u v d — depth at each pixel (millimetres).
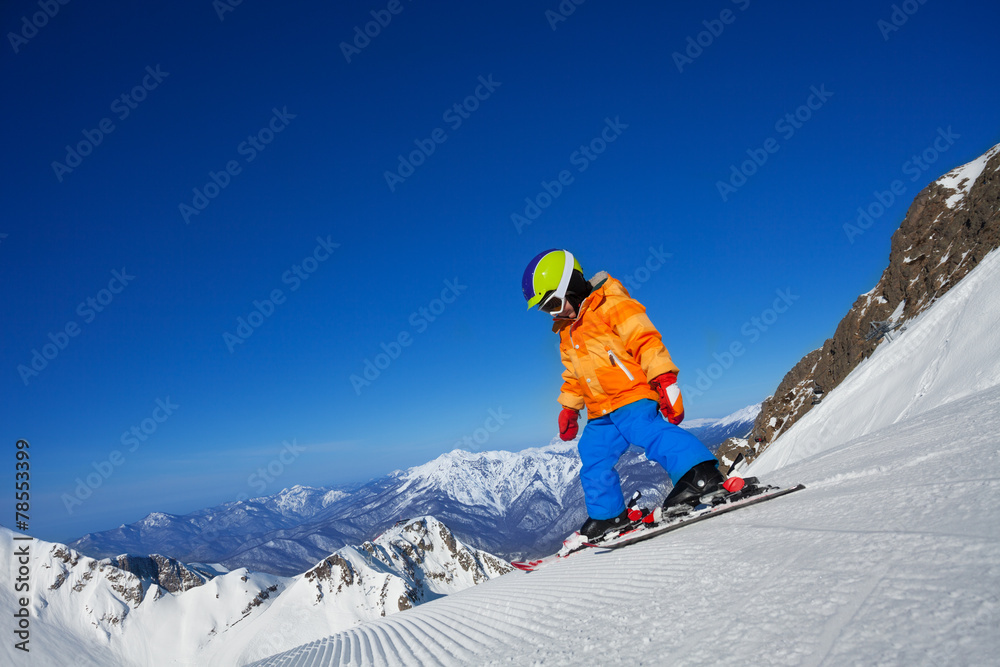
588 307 2994
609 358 2953
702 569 1510
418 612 3330
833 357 75312
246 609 199875
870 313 70062
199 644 186625
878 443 3129
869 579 983
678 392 2730
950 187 69188
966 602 745
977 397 3572
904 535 1135
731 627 1003
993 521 1007
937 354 34094
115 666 171625
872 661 676
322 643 3652
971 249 53781
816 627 867
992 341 26375
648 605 1374
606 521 3039
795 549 1358
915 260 66500
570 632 1413
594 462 3107
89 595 194375
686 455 2615
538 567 2984
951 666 592
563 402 3305
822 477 2385
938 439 2281
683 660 932
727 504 2359
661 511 2596
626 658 1053
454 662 1604
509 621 1864
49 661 162000
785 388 85000
